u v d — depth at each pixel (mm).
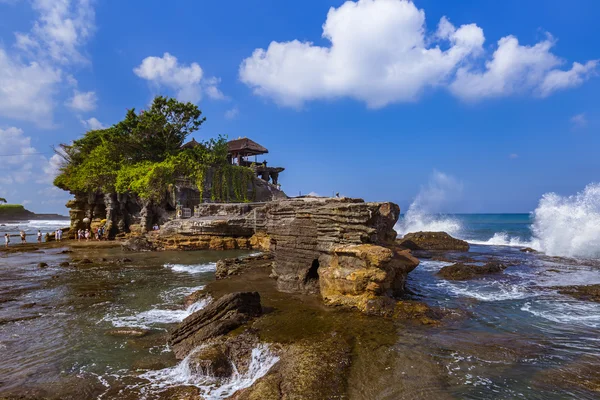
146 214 39625
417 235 34156
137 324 12031
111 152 46219
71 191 48656
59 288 17406
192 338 9891
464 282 17266
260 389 6910
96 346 10172
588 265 22297
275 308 11867
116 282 18578
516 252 29594
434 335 9508
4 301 15062
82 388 7797
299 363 7793
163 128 48562
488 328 10328
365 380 7172
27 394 7562
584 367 7645
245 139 59969
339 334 9484
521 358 8117
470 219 101875
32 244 38719
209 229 31766
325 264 13500
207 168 44250
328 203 14523
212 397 7383
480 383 7027
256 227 32000
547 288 15625
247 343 9164
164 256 28047
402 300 12422
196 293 14508
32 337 10914
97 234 42469
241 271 18172
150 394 7543
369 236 12578
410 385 6969
